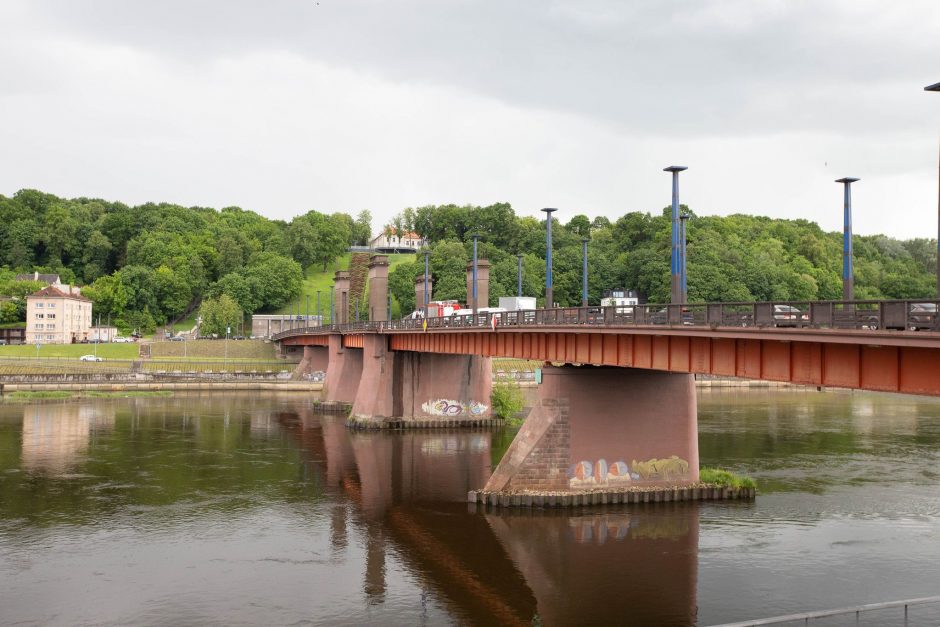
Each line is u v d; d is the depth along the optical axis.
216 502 69.44
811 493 69.62
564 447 65.50
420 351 105.81
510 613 45.53
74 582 50.28
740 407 137.75
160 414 128.88
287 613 45.78
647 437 66.69
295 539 59.12
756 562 52.78
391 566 53.28
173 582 50.44
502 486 66.12
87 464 85.00
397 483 76.94
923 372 35.47
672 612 45.06
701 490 66.75
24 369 184.38
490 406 117.94
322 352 186.62
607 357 59.66
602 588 48.78
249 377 178.12
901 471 78.94
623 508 64.44
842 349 39.62
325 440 102.94
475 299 106.81
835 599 46.69
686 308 51.75
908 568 51.53
